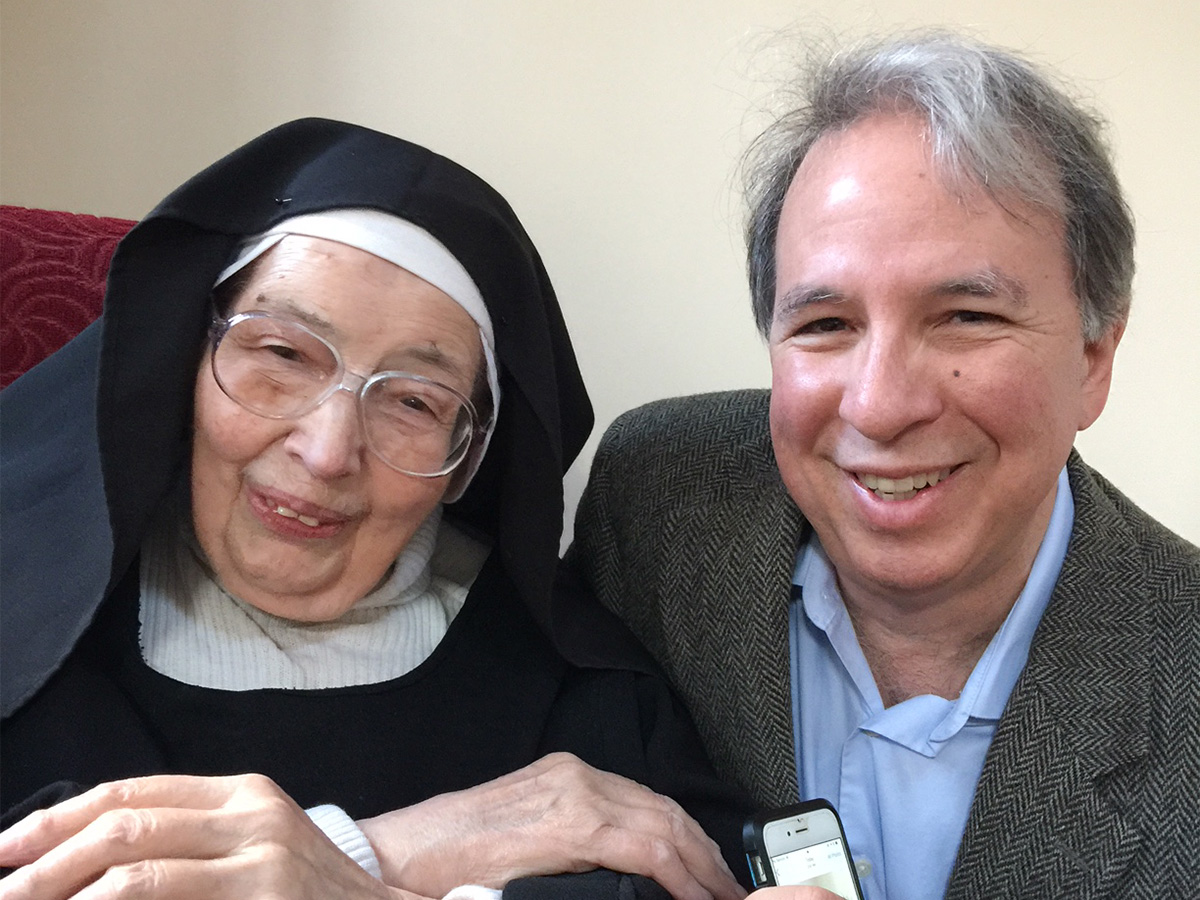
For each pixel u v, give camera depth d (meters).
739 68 1.83
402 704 1.22
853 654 1.26
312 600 1.20
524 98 1.86
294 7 1.85
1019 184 0.99
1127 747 1.07
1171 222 1.83
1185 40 1.78
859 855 1.21
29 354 1.38
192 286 1.10
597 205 1.89
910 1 1.82
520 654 1.34
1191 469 1.90
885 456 1.05
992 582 1.16
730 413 1.46
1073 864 1.06
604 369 1.94
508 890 1.02
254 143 1.13
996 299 1.00
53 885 0.78
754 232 1.22
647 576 1.38
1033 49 1.79
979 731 1.19
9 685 1.06
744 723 1.25
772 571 1.26
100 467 1.06
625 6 1.84
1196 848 1.04
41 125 1.89
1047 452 1.06
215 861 0.83
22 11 1.86
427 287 1.12
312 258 1.09
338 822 1.03
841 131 1.07
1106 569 1.16
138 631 1.15
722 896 1.14
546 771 1.16
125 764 1.06
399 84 1.86
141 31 1.86
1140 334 1.86
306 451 1.09
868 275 1.01
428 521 1.37
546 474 1.25
